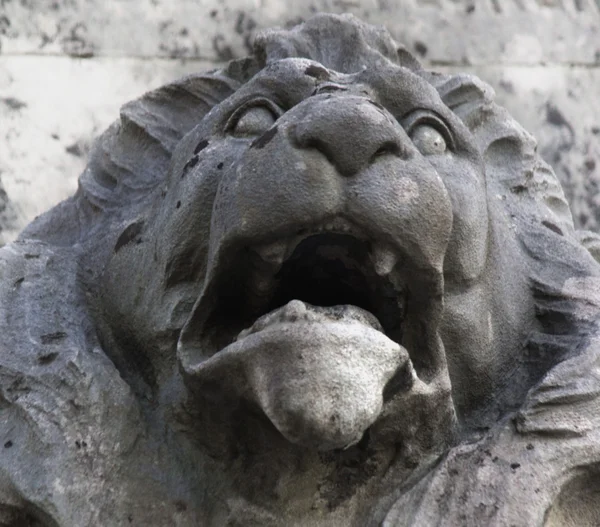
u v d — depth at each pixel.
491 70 5.42
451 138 2.95
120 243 3.08
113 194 3.58
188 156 2.95
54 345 2.89
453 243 2.75
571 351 2.84
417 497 2.60
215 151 2.84
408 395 2.52
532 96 5.41
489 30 5.49
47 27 5.07
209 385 2.53
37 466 2.64
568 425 2.63
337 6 5.37
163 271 2.81
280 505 2.64
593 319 2.95
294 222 2.38
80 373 2.78
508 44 5.48
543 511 2.50
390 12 5.41
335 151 2.41
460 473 2.61
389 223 2.40
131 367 2.94
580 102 5.46
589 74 5.52
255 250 2.47
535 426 2.64
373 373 2.28
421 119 2.90
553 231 3.37
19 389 2.79
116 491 2.64
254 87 2.95
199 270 2.79
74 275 3.20
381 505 2.66
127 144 3.67
